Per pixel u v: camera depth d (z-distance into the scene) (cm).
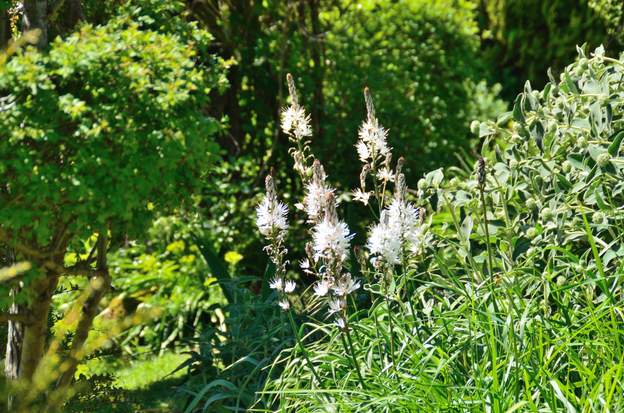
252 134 877
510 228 486
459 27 949
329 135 849
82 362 535
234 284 549
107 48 392
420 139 878
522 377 370
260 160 880
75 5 460
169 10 507
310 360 419
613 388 334
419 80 915
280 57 838
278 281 402
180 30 468
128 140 382
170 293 762
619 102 500
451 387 361
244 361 488
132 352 736
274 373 472
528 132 523
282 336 482
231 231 777
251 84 870
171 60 407
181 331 734
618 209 446
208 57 497
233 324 513
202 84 418
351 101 861
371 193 439
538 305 421
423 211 440
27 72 376
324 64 866
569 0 1269
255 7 844
